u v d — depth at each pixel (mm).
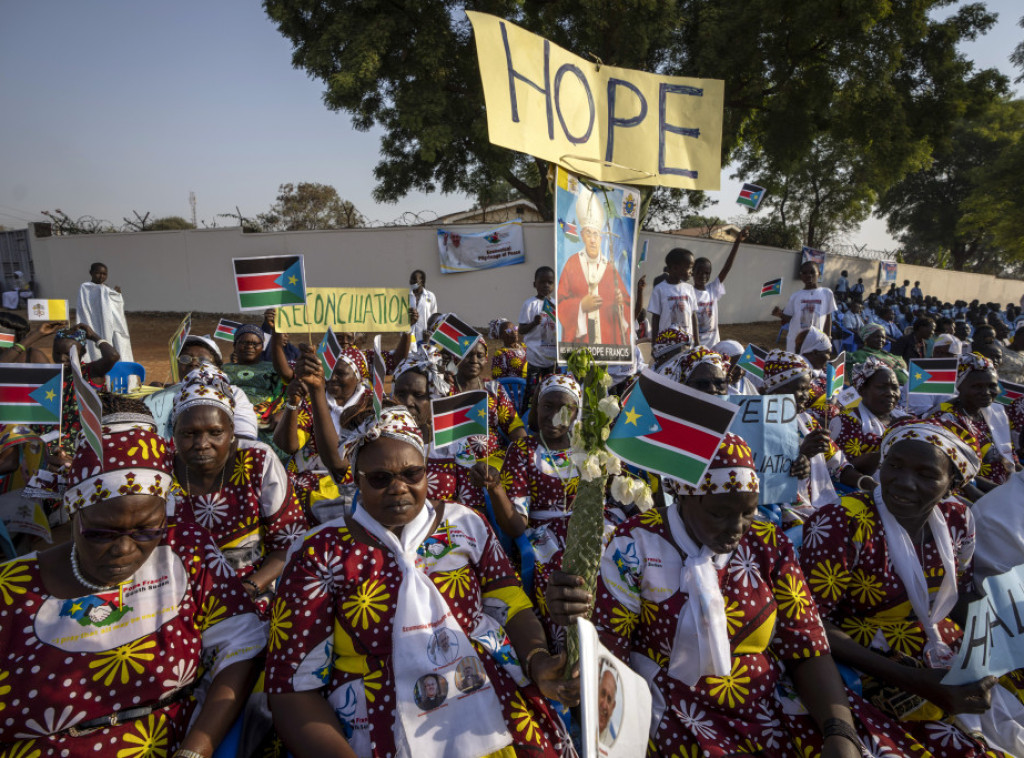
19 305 25547
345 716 2283
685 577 2438
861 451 4957
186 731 2322
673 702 2457
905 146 20250
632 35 18844
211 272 23750
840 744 2285
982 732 2691
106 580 2131
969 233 46438
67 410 3719
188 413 3049
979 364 5215
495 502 3652
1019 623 2555
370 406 4746
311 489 4164
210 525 3230
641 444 2238
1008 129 45531
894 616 2832
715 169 3092
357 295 5082
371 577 2361
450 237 21609
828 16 18375
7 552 3561
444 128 19281
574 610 2131
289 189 43906
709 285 8672
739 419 4008
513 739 2293
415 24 19359
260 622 2451
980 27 21375
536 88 2586
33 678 2064
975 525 3195
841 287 27281
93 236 25016
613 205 2830
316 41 19656
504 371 7781
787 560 2566
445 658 2277
